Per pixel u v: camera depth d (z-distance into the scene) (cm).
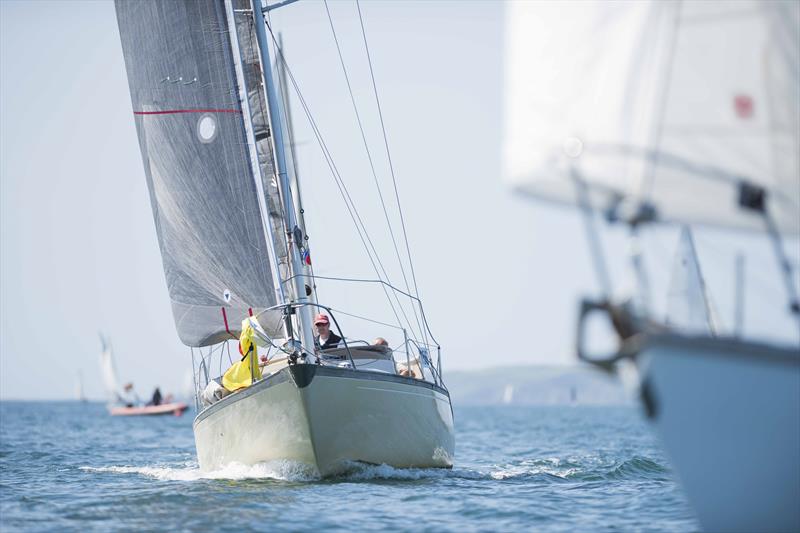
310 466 4688
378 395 4759
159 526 3559
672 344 2514
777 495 2630
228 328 5603
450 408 5716
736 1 2862
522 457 7425
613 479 5309
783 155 2805
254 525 3572
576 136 2736
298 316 4981
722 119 2819
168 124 5662
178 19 5594
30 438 11125
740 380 2569
